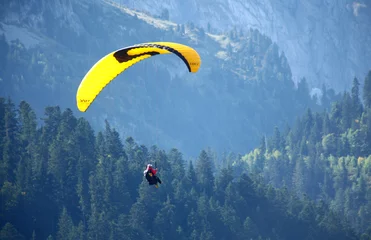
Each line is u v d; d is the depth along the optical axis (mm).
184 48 141750
